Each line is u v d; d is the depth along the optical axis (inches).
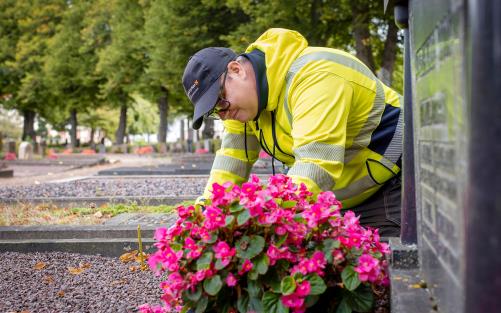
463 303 43.6
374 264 69.1
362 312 72.1
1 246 187.8
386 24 732.0
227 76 92.9
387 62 685.3
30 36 1524.4
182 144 1434.5
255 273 69.6
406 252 78.3
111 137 2600.9
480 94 41.1
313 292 67.9
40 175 640.4
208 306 76.8
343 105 89.4
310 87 89.7
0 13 1528.1
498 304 41.2
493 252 41.1
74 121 1692.9
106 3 1380.4
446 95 51.8
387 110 101.9
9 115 2598.4
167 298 75.9
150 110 2361.0
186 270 74.2
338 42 816.3
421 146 70.6
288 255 70.5
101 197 301.1
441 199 55.2
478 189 41.5
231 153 108.5
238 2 702.5
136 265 166.1
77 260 175.0
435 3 56.3
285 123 97.6
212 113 97.7
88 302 129.3
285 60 94.1
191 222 76.3
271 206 71.9
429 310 60.5
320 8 687.1
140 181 461.1
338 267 72.4
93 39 1401.3
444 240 53.8
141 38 1151.0
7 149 1157.7
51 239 190.9
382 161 103.0
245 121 98.8
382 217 110.9
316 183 83.0
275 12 677.3
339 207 74.6
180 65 919.0
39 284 146.5
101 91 1366.9
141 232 188.5
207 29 876.0
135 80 1336.1
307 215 71.6
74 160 946.7
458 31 45.1
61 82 1455.5
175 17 871.7
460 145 45.2
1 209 281.0
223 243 70.0
